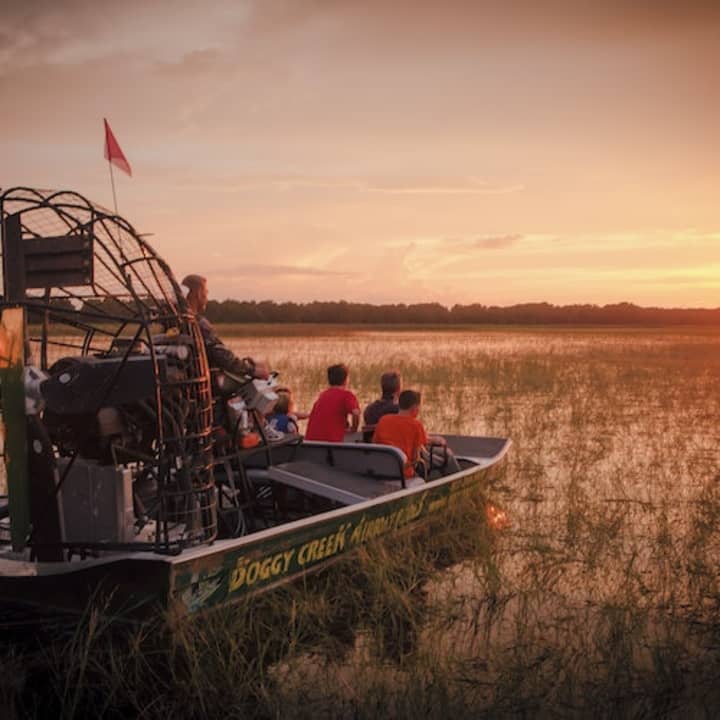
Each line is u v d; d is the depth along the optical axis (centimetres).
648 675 450
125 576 448
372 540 592
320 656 477
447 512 690
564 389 1745
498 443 943
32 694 444
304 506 662
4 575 477
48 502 482
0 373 469
